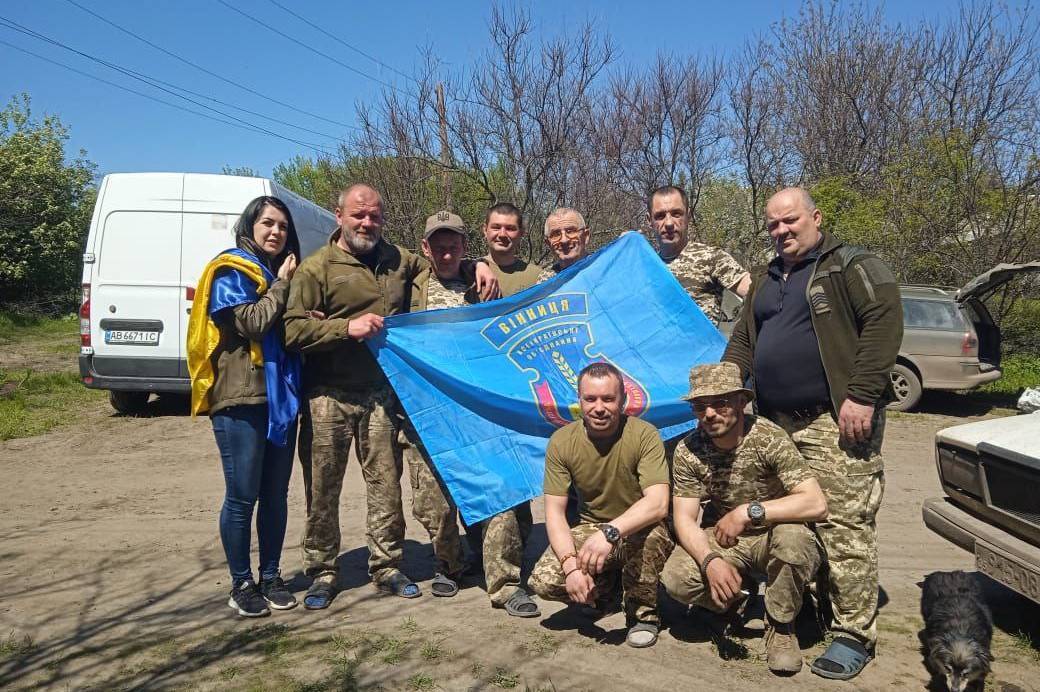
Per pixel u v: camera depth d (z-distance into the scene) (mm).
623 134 20844
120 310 10922
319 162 23391
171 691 3727
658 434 4254
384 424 4852
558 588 4258
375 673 3906
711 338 5051
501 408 4879
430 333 4867
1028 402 4973
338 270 4781
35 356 19125
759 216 21500
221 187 11125
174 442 9852
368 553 5797
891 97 21250
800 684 3805
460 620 4555
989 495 4320
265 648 4180
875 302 3803
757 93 21438
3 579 5262
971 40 20000
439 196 19391
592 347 5129
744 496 4070
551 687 3770
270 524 4750
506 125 18547
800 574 3814
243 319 4258
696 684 3803
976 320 12625
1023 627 4504
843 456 3961
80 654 4125
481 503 4688
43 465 8695
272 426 4434
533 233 18812
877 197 17078
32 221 29750
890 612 4664
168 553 5797
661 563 4223
